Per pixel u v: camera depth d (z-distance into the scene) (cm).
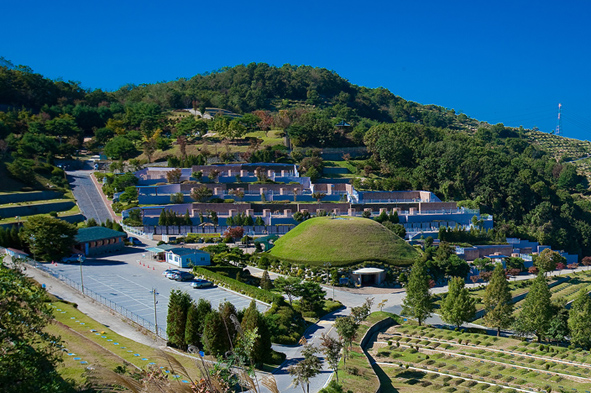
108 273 10744
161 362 5806
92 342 6200
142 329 7438
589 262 16975
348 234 13612
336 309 10050
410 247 14100
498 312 9344
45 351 4041
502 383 6856
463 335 9006
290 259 12688
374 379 6694
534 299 9156
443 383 6856
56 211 16300
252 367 2575
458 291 9631
